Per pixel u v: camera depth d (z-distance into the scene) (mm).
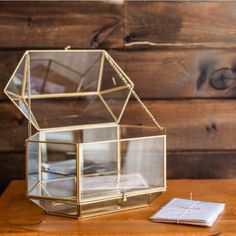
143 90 1491
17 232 1065
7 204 1250
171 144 1505
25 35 1469
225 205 1220
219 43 1482
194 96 1495
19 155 1500
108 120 1416
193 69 1488
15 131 1494
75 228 1084
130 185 1229
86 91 1427
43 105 1382
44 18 1466
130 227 1087
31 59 1316
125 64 1482
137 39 1478
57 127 1345
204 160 1511
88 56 1377
